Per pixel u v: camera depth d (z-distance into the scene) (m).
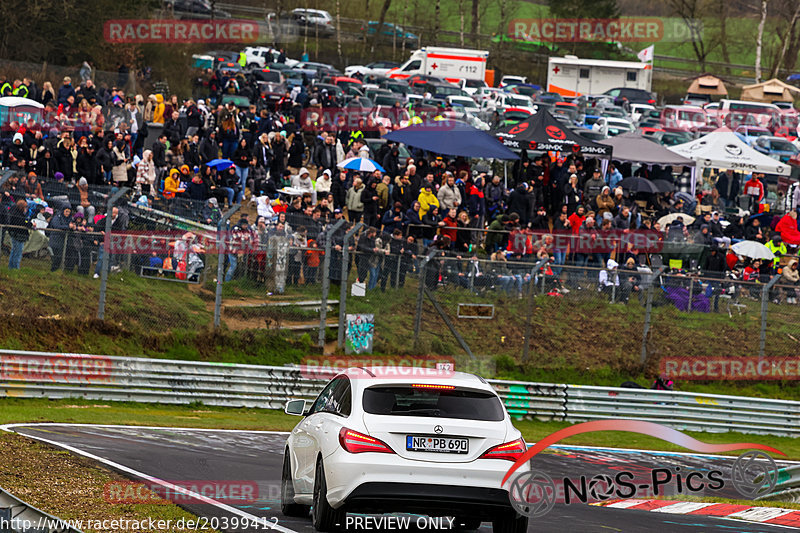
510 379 59.69
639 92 154.25
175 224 54.78
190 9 162.88
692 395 59.97
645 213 79.81
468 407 21.66
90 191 53.28
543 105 135.38
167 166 67.00
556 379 60.59
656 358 63.56
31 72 88.94
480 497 20.72
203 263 55.34
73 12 117.25
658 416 59.31
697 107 140.62
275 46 171.38
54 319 50.94
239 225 55.84
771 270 73.88
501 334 61.09
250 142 76.94
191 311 54.84
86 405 47.59
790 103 164.50
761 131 132.38
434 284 60.28
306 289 57.31
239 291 55.91
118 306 53.22
